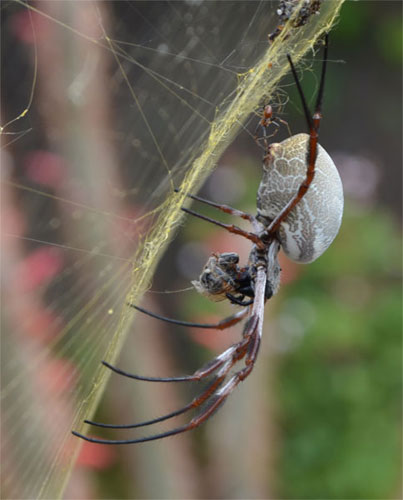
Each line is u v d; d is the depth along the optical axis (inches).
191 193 11.2
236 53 11.7
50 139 13.6
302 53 10.9
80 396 12.6
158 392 13.2
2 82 14.4
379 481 14.6
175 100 14.7
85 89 13.2
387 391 15.8
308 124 10.3
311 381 15.7
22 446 12.4
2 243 12.6
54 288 13.2
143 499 13.2
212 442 13.8
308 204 10.6
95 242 13.2
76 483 13.1
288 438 15.2
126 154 14.7
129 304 10.9
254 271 10.9
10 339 12.5
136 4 14.5
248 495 13.6
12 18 13.2
